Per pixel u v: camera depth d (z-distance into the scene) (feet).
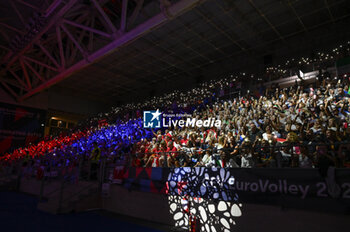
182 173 23.44
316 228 15.11
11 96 81.76
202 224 21.01
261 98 45.21
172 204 23.77
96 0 38.06
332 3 47.37
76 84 91.35
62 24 46.03
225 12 50.67
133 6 50.11
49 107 91.91
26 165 54.13
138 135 54.60
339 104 30.14
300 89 43.27
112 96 104.06
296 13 50.55
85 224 23.30
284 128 28.89
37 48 64.08
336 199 14.51
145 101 93.45
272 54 64.85
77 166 38.86
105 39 59.62
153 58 71.72
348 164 15.87
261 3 48.11
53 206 28.96
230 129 34.55
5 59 63.87
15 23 58.13
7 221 22.89
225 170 20.33
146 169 27.07
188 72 80.48
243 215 18.63
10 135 79.25
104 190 30.81
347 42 52.13
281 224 16.61
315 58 56.65
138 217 26.53
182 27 56.70
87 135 71.67
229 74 71.92
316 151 17.60
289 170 16.78
